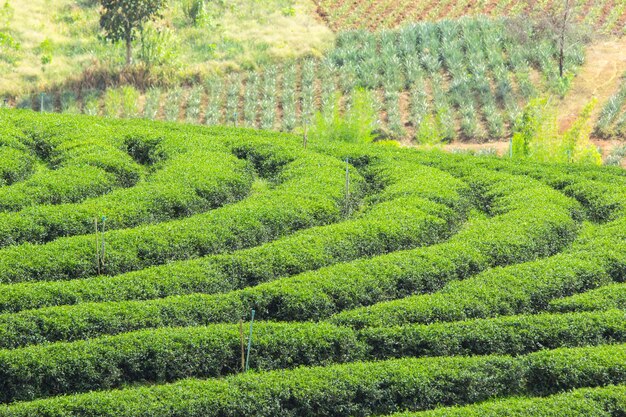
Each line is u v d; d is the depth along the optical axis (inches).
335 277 1158.3
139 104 2332.7
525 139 1892.2
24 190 1379.2
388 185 1557.6
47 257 1168.8
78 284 1104.2
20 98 2300.7
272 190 1480.1
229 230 1298.0
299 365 1008.9
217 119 2253.9
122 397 892.6
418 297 1125.7
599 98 2314.2
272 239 1325.0
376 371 964.0
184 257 1240.8
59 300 1074.1
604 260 1237.7
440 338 1035.9
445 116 2215.8
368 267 1192.8
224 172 1519.4
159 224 1305.4
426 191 1475.1
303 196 1432.1
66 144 1614.2
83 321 1024.2
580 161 1839.3
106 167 1518.2
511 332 1050.1
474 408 909.8
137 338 992.2
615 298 1135.0
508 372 984.9
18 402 912.9
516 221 1368.1
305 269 1209.4
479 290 1139.9
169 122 1892.2
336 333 1031.0
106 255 1192.2
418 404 949.8
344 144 1761.8
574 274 1195.3
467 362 987.3
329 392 935.0
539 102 1910.7
